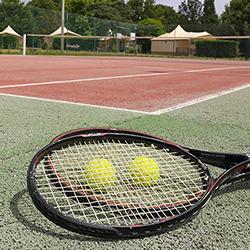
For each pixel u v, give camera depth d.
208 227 0.59
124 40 14.15
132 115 1.47
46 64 5.18
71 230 0.50
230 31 16.20
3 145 0.97
